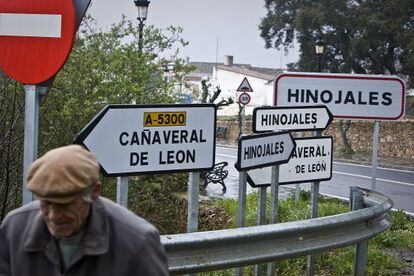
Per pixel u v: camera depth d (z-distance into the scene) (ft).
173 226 38.68
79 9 13.98
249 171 18.93
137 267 8.37
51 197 7.64
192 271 14.46
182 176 39.99
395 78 30.37
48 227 8.20
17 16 13.84
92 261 8.23
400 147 106.73
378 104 30.48
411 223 35.47
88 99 33.71
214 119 15.78
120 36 38.29
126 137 14.44
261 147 18.28
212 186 66.74
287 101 30.68
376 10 113.60
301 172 21.91
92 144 13.88
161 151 15.02
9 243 8.59
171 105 14.99
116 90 34.42
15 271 8.52
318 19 114.42
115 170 14.33
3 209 26.20
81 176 7.73
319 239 17.54
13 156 28.35
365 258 21.26
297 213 30.81
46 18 13.75
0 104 28.94
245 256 15.51
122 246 8.33
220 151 119.44
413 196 61.05
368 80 30.50
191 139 15.47
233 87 242.78
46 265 8.38
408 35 107.96
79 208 7.87
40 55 13.82
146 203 37.01
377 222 20.65
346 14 114.42
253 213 32.27
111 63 34.94
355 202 21.62
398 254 26.76
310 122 22.43
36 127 13.99
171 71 40.73
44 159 7.81
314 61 123.54
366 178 76.64
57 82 33.19
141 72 36.37
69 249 8.30
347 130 112.16
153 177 38.11
